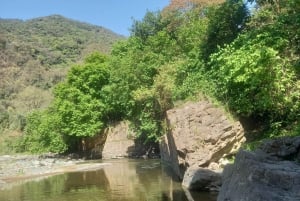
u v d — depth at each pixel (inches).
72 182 1035.3
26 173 1354.6
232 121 815.7
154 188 814.5
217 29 1067.3
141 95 1304.1
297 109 714.2
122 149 1850.4
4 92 5521.7
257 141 743.7
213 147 799.7
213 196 658.2
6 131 4060.0
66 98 2033.7
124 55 1875.0
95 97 1980.8
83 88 1988.2
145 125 1366.9
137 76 1513.3
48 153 2443.4
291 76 695.7
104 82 1994.3
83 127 1920.5
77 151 2160.4
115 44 2023.9
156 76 1301.7
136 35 1824.6
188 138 826.8
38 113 2787.9
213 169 776.9
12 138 3602.4
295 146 470.3
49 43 7381.9
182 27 1524.4
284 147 482.3
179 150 850.1
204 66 1066.1
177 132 874.1
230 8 1050.7
